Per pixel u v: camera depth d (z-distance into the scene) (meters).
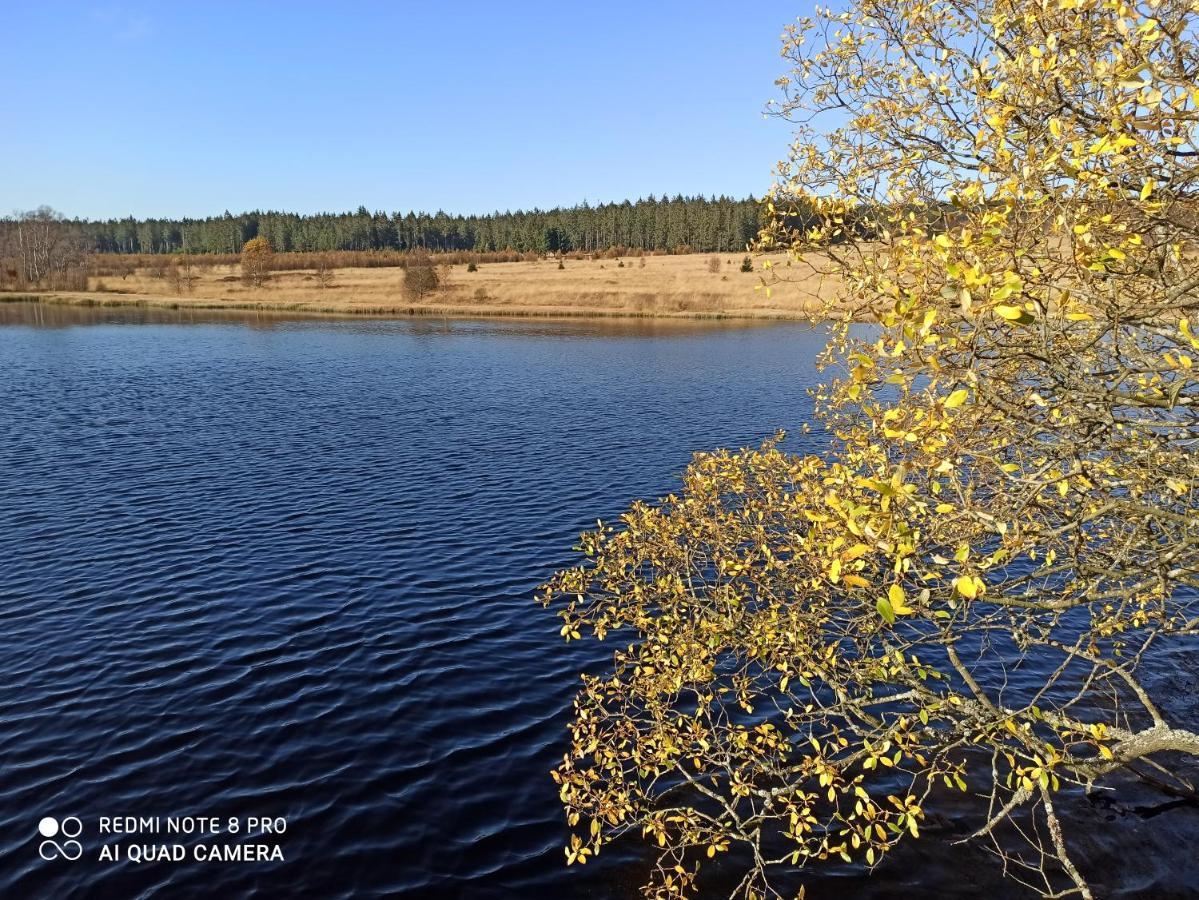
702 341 72.44
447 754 11.74
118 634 15.23
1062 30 5.91
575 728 10.17
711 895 9.16
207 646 14.83
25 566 18.42
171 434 33.03
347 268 169.25
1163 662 13.88
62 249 156.38
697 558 12.57
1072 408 5.96
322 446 31.30
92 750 11.69
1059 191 5.64
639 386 47.12
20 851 9.75
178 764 11.41
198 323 90.69
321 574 18.28
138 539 20.31
